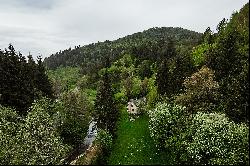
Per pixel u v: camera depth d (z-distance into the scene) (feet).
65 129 203.72
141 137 190.39
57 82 450.71
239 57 196.44
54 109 210.18
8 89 245.04
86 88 504.43
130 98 350.02
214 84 174.70
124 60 622.13
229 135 129.59
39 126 149.59
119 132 209.56
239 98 156.87
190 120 153.07
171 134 157.38
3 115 192.24
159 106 174.91
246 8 220.43
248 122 142.41
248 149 124.26
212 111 162.40
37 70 293.84
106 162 153.48
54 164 142.82
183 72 232.53
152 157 153.38
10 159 137.80
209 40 272.31
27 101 247.50
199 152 132.05
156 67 505.25
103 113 206.80
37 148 142.00
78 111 215.92
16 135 150.61
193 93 175.83
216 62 205.26
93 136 233.55
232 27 227.81
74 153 195.62
